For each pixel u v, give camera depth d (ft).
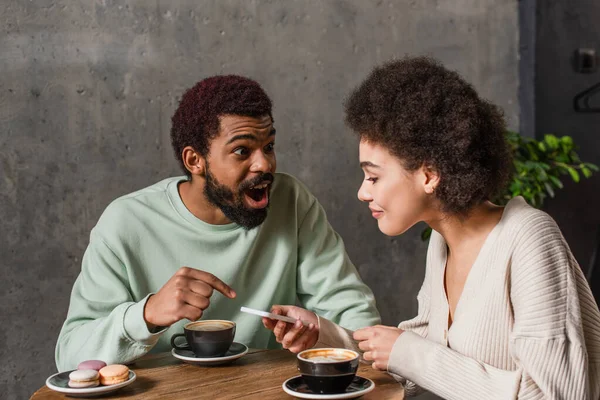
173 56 9.70
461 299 4.55
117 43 9.38
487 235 4.57
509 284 4.36
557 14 12.24
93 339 5.17
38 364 9.12
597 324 4.36
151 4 9.55
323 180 10.77
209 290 4.91
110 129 9.37
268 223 6.16
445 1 11.57
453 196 4.33
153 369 5.13
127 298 5.61
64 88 9.13
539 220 4.35
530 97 12.21
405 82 4.37
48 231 9.12
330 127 10.78
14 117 8.90
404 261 11.46
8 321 8.96
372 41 11.04
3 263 8.91
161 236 5.84
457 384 4.30
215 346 5.13
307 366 4.36
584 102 12.50
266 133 5.49
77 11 9.16
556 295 4.14
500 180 4.47
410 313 11.55
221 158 5.43
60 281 9.20
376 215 4.62
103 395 4.60
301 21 10.53
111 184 9.41
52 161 9.11
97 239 5.76
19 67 8.91
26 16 8.92
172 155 9.73
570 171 11.21
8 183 8.91
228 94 5.41
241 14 10.12
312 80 10.64
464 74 11.84
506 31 12.12
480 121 4.33
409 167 4.33
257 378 4.88
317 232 6.40
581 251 12.80
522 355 4.13
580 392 4.01
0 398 8.95
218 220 5.90
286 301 6.37
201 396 4.55
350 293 6.24
